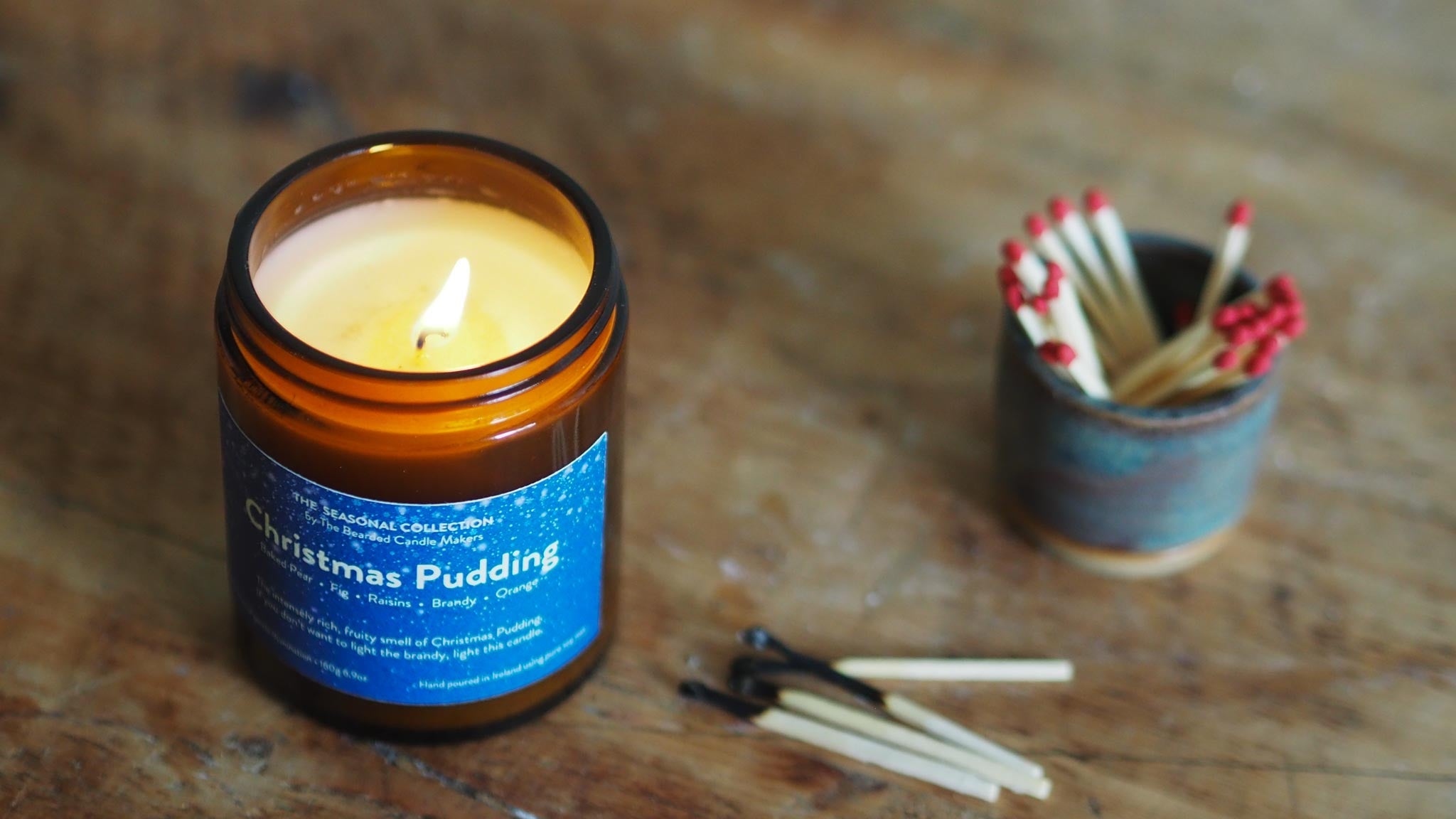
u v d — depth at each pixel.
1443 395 0.58
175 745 0.49
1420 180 0.64
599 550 0.48
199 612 0.52
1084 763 0.51
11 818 0.48
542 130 0.63
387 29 0.66
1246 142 0.65
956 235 0.62
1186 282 0.56
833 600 0.53
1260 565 0.55
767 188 0.62
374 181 0.48
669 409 0.57
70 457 0.54
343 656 0.48
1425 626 0.54
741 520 0.55
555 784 0.50
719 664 0.52
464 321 0.48
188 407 0.56
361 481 0.45
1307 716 0.52
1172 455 0.51
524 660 0.48
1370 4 0.69
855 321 0.59
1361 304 0.60
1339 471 0.57
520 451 0.45
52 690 0.50
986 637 0.53
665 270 0.60
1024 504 0.54
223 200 0.60
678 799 0.50
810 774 0.50
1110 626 0.53
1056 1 0.69
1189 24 0.68
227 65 0.64
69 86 0.63
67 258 0.58
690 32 0.67
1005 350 0.53
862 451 0.57
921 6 0.68
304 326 0.47
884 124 0.65
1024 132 0.65
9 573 0.52
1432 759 0.51
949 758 0.50
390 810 0.49
